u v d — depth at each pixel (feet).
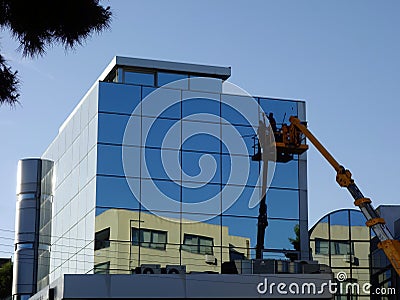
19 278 166.30
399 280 146.61
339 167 148.36
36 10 53.57
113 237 140.87
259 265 139.64
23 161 171.73
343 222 150.92
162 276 131.64
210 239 144.66
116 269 139.95
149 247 141.79
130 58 150.20
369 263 149.59
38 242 167.73
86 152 148.56
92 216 141.90
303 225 150.30
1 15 53.83
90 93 149.89
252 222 147.64
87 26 54.80
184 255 142.82
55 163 165.78
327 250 150.00
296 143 152.25
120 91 146.92
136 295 130.31
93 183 143.33
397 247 139.54
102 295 129.59
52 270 159.02
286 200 150.61
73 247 149.59
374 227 142.00
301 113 155.43
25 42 54.39
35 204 169.58
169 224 143.43
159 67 150.92
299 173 152.35
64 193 157.79
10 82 54.60
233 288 132.46
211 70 152.25
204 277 132.57
